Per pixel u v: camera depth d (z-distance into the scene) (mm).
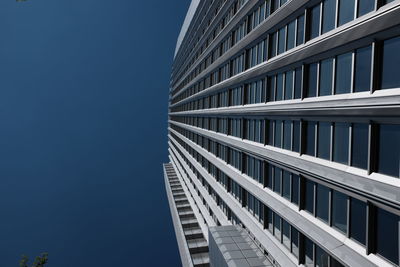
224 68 40688
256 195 26656
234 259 24422
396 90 11766
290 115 20594
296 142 20547
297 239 20359
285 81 22609
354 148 14391
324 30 17062
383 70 12695
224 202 39812
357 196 13758
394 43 12164
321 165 16625
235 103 35781
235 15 32844
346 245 14461
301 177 19422
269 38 25094
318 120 17562
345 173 14461
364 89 13766
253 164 29266
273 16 22781
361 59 13984
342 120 15031
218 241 28078
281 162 21656
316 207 17844
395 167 12078
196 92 63062
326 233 16156
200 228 60812
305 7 18766
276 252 22375
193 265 46312
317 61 17969
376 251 13000
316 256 17875
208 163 49469
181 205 74812
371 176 12930
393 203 11453
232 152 36531
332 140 16109
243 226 32188
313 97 18328
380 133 12883
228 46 38125
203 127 55094
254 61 29297
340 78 15703
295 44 20594
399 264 11727
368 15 12859
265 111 24609
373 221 13109
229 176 35781
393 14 11234
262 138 27000
